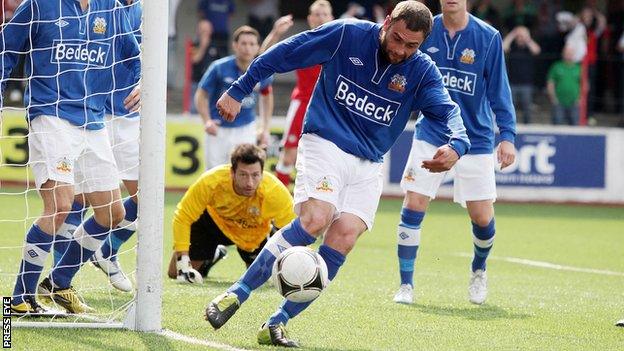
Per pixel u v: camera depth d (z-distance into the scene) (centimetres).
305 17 7394
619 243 4075
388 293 2581
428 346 1880
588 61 5809
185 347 1755
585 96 5800
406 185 2453
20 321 1945
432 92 1828
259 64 1808
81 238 2086
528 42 5875
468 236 4125
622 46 6078
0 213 4159
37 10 1980
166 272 2789
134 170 2502
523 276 3100
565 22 6259
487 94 2464
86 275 2653
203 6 6062
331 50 1823
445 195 5722
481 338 1981
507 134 2448
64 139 1980
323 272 1755
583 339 2014
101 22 2055
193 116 5506
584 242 4072
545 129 5669
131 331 1873
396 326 2080
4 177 5338
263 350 1769
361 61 1814
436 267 3212
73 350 1703
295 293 1747
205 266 2728
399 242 2448
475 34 2423
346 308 2288
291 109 4125
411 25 1714
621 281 3053
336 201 1816
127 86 2233
